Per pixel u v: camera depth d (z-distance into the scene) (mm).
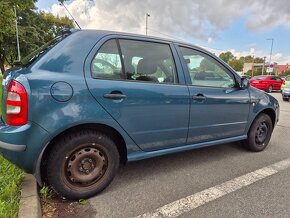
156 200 2945
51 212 2654
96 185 2945
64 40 2795
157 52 3316
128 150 3105
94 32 2953
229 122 4012
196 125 3594
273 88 22844
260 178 3557
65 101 2590
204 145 3805
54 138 2684
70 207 2758
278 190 3227
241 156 4410
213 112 3742
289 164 4102
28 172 2666
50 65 2629
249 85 4227
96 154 2887
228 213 2717
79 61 2744
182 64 3492
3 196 2574
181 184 3340
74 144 2723
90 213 2674
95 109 2744
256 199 3002
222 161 4160
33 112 2473
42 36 30641
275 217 2668
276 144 5230
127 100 2936
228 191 3176
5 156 2582
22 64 2857
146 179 3455
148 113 3111
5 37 25016
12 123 2504
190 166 3922
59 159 2684
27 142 2502
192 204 2871
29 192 2729
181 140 3518
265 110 4648
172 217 2637
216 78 3859
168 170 3756
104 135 2906
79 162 2805
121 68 2998
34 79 2494
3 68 29156
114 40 3021
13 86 2498
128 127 3004
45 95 2504
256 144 4621
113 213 2686
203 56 3771
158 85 3197
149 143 3236
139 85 3041
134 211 2729
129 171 3688
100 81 2795
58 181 2713
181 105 3365
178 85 3385
